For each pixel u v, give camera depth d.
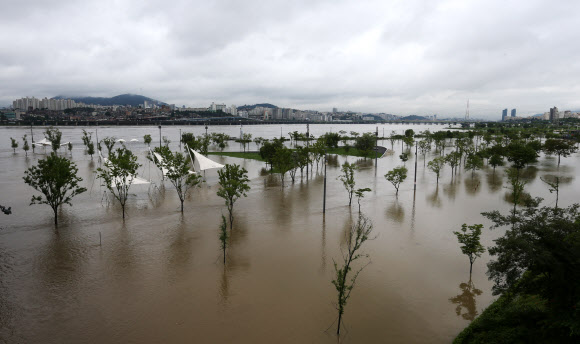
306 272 31.06
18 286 28.62
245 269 31.67
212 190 64.69
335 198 58.72
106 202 55.59
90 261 33.41
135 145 174.25
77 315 24.64
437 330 23.09
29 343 21.69
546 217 22.62
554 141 96.38
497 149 101.12
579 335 16.70
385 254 34.97
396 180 61.28
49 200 42.91
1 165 95.81
